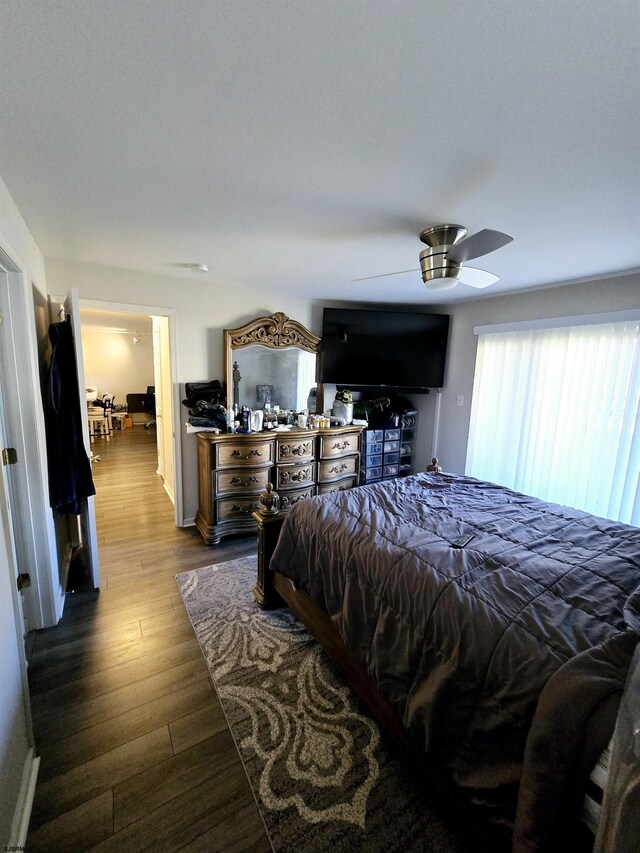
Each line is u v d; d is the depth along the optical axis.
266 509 2.24
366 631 1.43
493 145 1.21
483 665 1.04
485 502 2.13
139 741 1.42
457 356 3.97
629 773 0.66
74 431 2.24
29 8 0.75
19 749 1.23
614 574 1.33
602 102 0.98
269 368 3.65
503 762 0.97
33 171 1.41
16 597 1.33
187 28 0.80
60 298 2.64
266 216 1.81
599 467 2.85
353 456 3.83
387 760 1.38
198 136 1.19
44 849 1.10
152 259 2.57
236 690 1.67
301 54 0.86
